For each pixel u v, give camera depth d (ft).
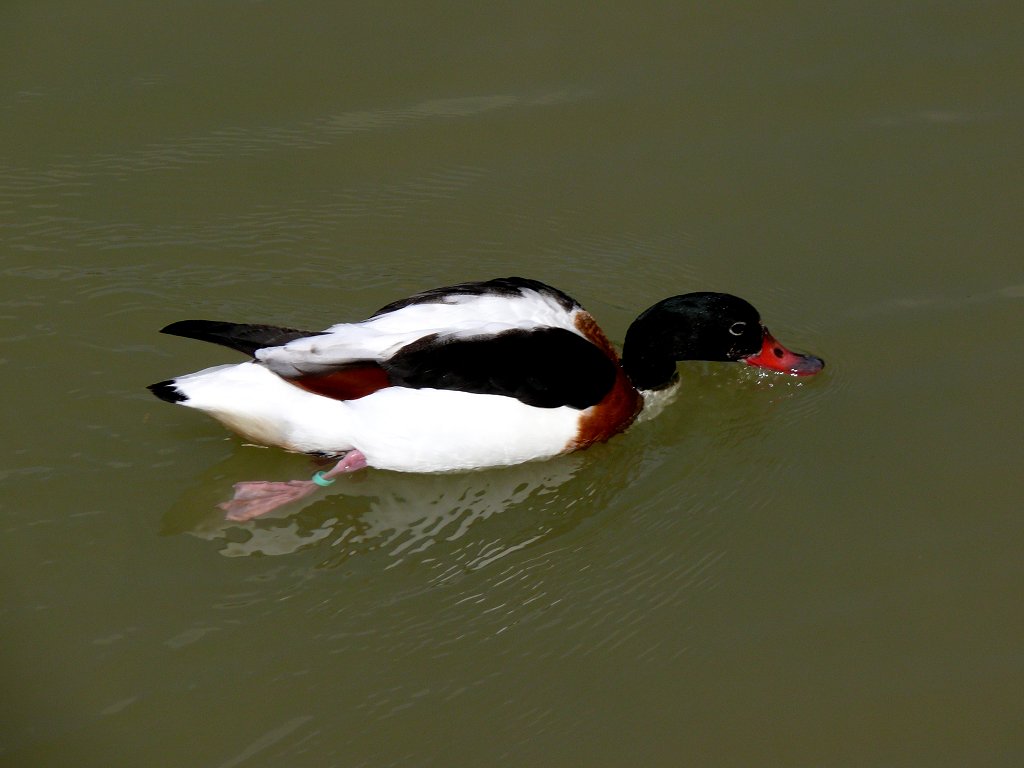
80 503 31.81
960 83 46.78
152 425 34.14
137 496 32.17
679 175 43.75
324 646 28.73
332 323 38.27
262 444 33.81
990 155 44.01
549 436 33.12
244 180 42.96
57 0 48.98
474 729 27.25
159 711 26.89
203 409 31.81
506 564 31.63
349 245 41.09
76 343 36.55
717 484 34.53
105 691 27.20
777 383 37.96
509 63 47.60
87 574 29.94
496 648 29.14
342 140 44.55
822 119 45.55
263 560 30.86
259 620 29.17
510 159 44.21
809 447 35.45
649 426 36.60
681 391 37.93
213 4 49.21
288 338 31.91
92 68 46.26
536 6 49.14
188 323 32.24
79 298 38.11
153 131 44.32
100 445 33.45
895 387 36.76
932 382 36.76
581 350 33.27
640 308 39.42
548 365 32.50
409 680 28.17
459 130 45.14
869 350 37.99
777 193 43.11
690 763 26.73
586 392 33.17
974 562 31.35
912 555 31.68
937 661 28.89
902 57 48.08
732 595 30.96
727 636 29.81
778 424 36.50
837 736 27.27
